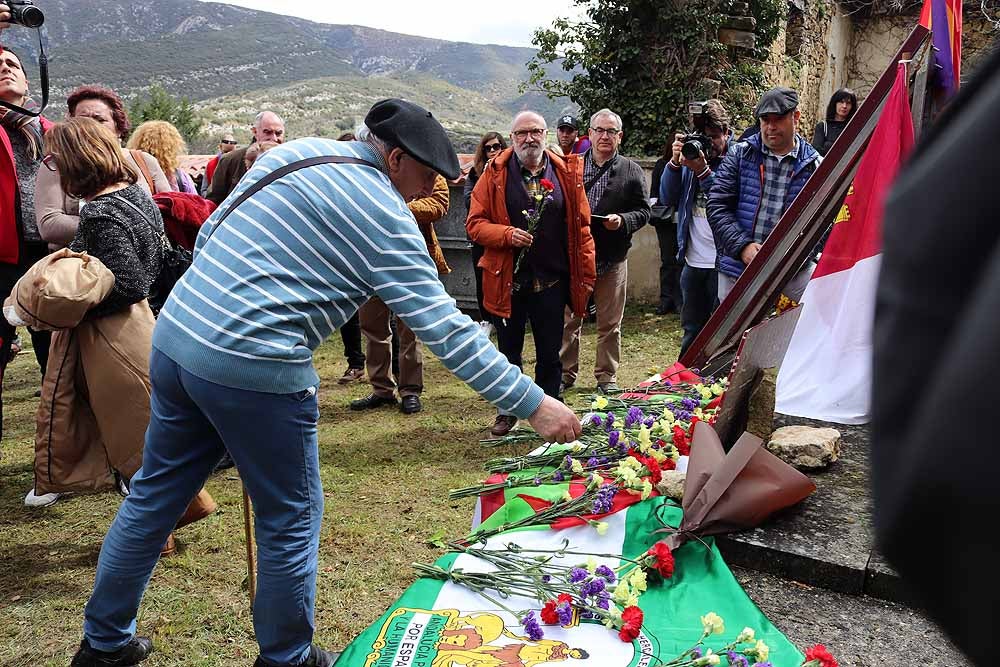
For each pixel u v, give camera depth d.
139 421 3.21
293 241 2.14
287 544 2.30
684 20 9.09
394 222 2.19
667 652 2.07
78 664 2.53
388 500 4.08
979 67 0.76
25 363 7.09
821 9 11.57
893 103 3.62
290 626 2.34
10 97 4.12
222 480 4.38
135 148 4.83
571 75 10.37
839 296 3.76
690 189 5.51
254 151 5.84
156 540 2.42
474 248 4.99
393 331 6.43
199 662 2.80
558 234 4.60
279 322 2.13
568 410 2.36
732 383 2.78
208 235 2.28
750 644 2.04
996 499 0.59
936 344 0.67
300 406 2.22
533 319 4.73
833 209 4.02
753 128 5.90
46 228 3.79
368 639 2.16
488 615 2.24
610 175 5.35
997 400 0.59
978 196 0.66
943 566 0.65
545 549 2.54
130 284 3.17
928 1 3.86
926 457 0.63
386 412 5.57
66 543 3.67
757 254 4.14
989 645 0.63
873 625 2.35
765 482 2.63
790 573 2.54
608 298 5.48
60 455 3.33
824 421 3.67
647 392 3.80
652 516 2.68
